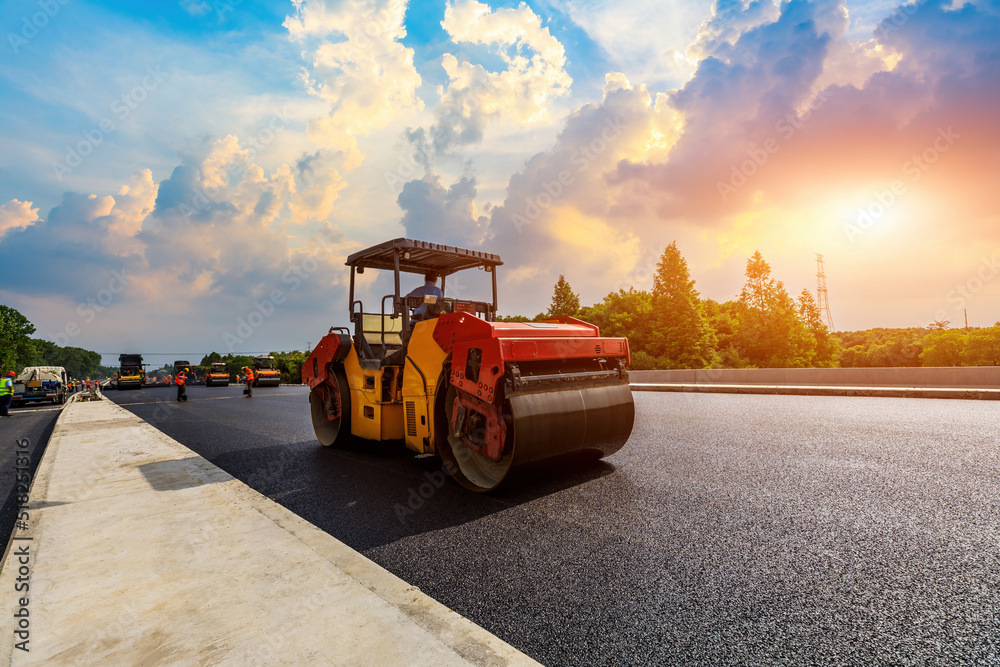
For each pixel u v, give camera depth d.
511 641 2.11
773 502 3.78
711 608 2.32
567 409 4.50
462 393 4.62
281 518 3.59
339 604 2.31
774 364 56.53
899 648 1.97
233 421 10.85
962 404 9.36
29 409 20.02
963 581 2.48
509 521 3.63
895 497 3.79
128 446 6.93
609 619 2.26
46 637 2.04
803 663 1.90
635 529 3.36
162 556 2.90
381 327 6.63
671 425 7.71
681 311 50.38
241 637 2.03
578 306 62.50
